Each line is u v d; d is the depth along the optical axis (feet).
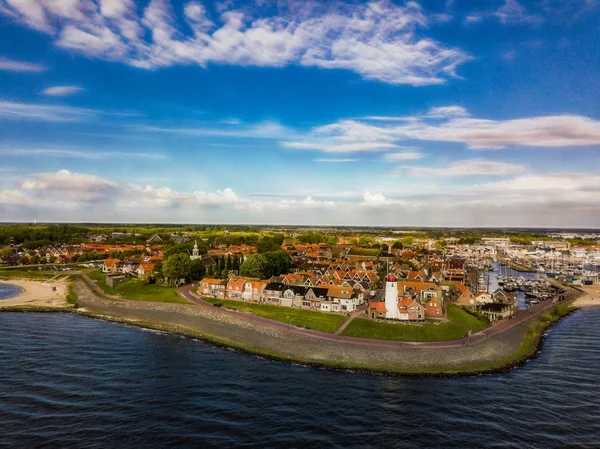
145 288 636.89
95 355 348.79
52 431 223.71
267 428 232.73
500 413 258.37
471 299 549.95
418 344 379.55
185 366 325.62
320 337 392.88
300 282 605.73
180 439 219.00
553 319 527.40
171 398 266.98
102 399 263.29
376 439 224.94
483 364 342.23
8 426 228.02
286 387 288.92
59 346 372.38
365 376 313.12
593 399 281.13
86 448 208.64
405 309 440.86
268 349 368.27
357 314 471.21
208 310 495.00
